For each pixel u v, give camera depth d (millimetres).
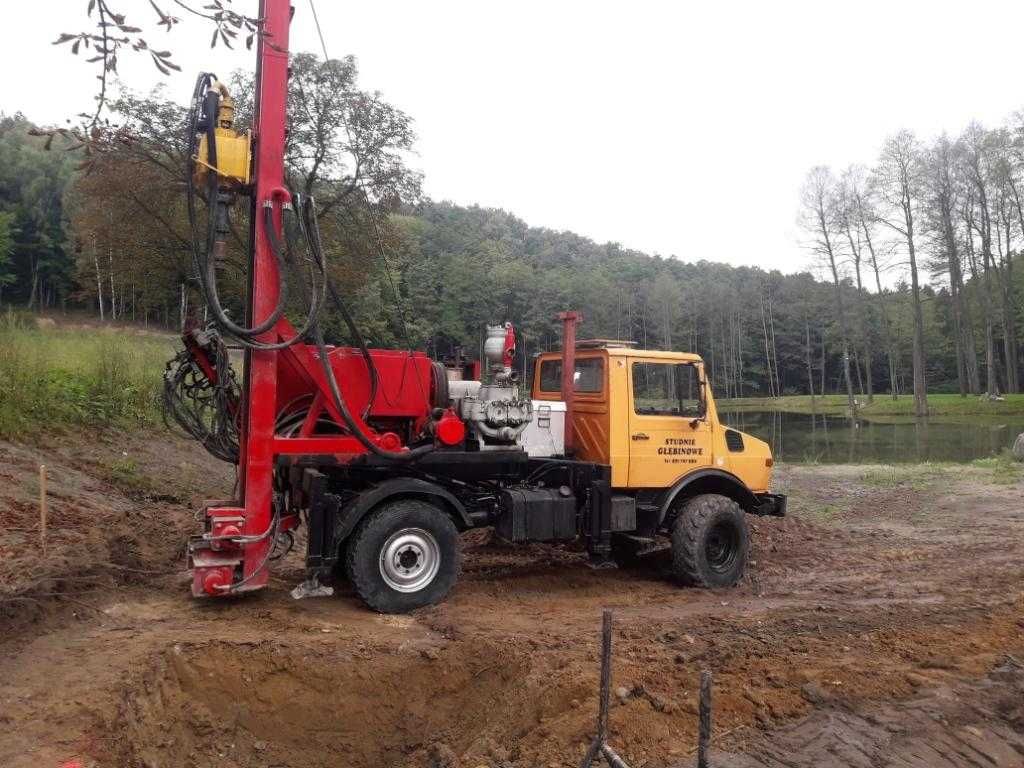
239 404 6574
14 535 6555
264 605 6027
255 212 5770
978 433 32969
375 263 17469
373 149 16344
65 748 3840
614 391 7266
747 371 71438
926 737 4102
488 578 7555
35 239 54656
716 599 7121
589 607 6719
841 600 7156
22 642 4859
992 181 46344
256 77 5859
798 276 83625
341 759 4941
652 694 4457
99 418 11516
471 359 7699
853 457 23984
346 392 6340
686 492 7773
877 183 47812
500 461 6695
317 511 5883
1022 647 5613
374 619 5918
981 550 9539
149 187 14891
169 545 7488
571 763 3811
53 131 2777
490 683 5188
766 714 4301
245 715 4867
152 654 4785
